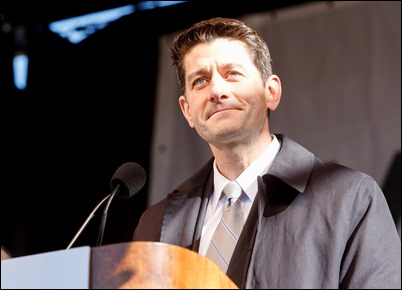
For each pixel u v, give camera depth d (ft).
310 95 36.22
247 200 19.99
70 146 44.27
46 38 44.70
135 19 42.65
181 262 15.02
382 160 33.81
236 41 20.84
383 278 17.11
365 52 35.73
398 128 33.94
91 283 14.66
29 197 44.34
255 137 20.26
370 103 34.88
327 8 37.29
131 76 43.37
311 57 36.88
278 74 37.29
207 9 40.93
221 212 20.20
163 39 41.16
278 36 37.96
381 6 35.99
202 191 21.04
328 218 18.19
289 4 38.75
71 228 43.16
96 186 43.21
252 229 18.94
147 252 14.93
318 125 35.65
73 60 44.68
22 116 45.34
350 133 34.86
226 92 19.79
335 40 36.60
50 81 45.06
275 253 17.89
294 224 18.26
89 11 42.93
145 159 42.24
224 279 15.19
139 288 14.64
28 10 43.24
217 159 20.75
